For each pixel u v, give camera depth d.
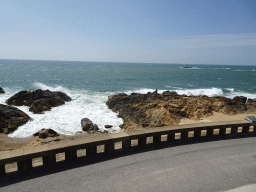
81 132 13.43
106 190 3.61
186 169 4.47
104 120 16.23
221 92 33.81
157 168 4.47
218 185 3.89
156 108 15.74
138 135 5.52
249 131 7.48
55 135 12.48
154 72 94.88
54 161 4.50
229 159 5.05
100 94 29.52
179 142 6.09
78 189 3.61
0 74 57.72
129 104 18.19
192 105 15.91
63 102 21.56
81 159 4.81
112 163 4.64
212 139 6.45
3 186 3.65
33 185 3.70
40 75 60.81
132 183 3.86
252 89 39.03
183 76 71.75
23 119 14.89
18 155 4.03
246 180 4.11
